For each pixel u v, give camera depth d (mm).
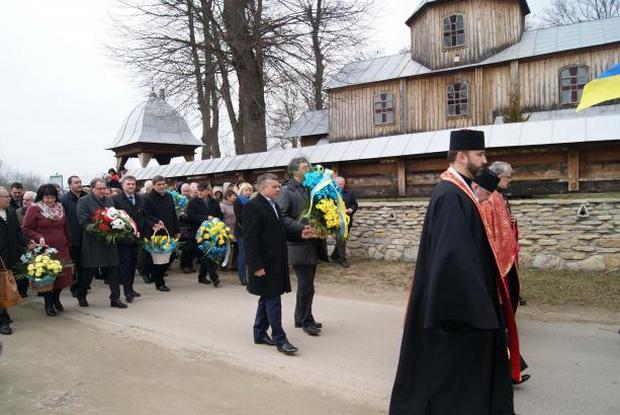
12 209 6824
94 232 7211
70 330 6254
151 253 8516
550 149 8547
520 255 8609
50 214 7027
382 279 8945
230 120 17922
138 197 9219
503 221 4402
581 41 21094
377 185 10508
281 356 5137
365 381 4449
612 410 3803
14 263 6715
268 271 5246
